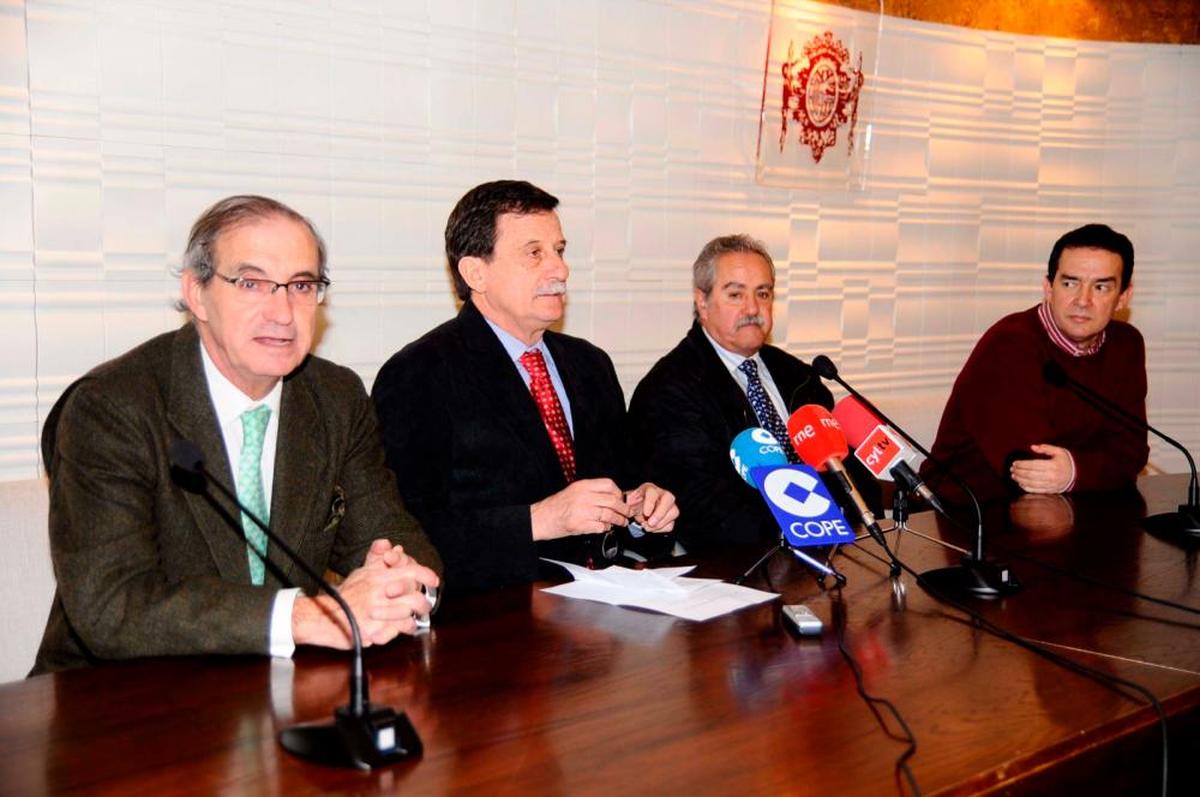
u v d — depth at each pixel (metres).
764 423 3.42
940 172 4.89
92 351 2.93
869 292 4.75
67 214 2.88
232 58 3.09
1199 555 2.55
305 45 3.21
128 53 2.93
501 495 2.79
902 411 4.01
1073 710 1.61
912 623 2.00
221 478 2.03
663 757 1.42
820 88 4.43
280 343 2.03
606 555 2.83
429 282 3.53
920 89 4.78
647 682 1.69
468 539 2.57
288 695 1.62
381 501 2.29
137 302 2.99
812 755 1.44
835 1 4.44
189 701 1.59
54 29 2.83
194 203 3.05
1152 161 5.21
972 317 5.08
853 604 2.12
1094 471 3.31
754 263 3.38
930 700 1.64
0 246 2.79
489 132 3.61
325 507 2.18
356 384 2.32
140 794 1.31
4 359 2.82
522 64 3.66
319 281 2.10
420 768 1.38
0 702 1.58
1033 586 2.27
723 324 3.38
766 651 1.84
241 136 3.12
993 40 4.93
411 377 2.75
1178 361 5.30
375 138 3.37
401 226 3.45
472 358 2.83
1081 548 2.60
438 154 3.50
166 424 2.00
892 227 4.78
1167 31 5.15
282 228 2.04
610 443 3.05
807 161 4.46
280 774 1.36
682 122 4.08
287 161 3.20
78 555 1.86
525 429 2.83
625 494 2.65
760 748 1.46
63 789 1.32
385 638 1.79
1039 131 5.09
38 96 2.82
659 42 3.99
